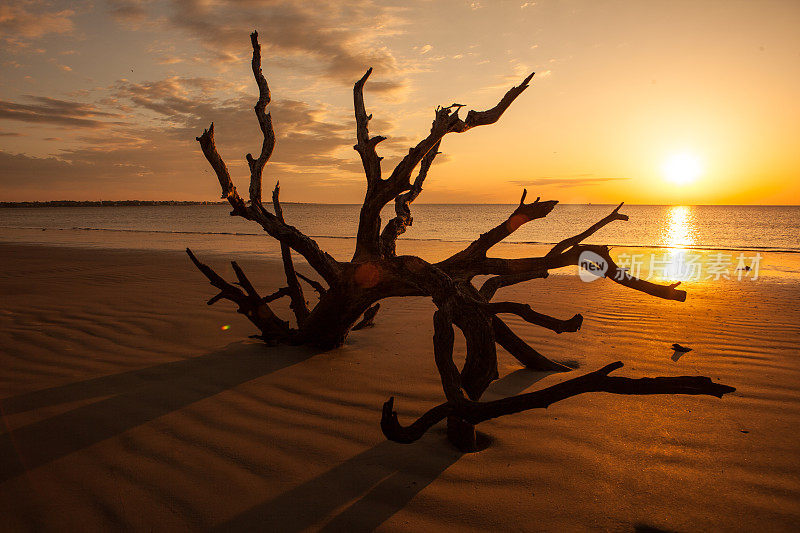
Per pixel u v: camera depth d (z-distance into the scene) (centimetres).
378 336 499
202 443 267
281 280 930
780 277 1036
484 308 277
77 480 230
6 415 302
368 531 193
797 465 238
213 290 763
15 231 3194
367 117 385
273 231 374
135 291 748
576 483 225
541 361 387
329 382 361
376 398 331
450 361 237
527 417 299
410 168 354
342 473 236
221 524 198
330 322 418
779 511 201
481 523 197
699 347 449
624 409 309
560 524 195
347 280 378
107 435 276
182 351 440
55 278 902
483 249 354
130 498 216
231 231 3400
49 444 265
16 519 202
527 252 1691
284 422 294
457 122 337
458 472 236
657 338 484
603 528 192
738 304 671
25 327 520
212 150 346
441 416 218
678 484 223
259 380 365
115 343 464
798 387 341
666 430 278
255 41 390
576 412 305
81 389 346
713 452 252
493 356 271
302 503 212
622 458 247
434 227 4378
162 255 1443
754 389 338
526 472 235
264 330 439
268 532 193
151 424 290
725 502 209
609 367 201
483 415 211
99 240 2273
